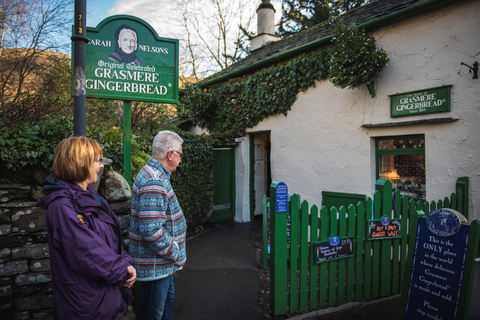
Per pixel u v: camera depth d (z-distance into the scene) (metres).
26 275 2.51
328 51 5.23
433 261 2.55
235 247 5.50
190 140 6.56
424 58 4.12
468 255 2.33
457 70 3.82
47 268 2.58
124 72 3.03
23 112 2.81
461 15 3.77
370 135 4.80
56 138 2.75
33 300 2.53
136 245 2.15
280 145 6.43
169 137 2.23
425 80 4.11
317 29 7.10
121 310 1.71
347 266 3.27
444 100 3.92
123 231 2.85
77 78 2.30
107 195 2.73
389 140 4.75
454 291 2.39
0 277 2.45
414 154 4.44
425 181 4.30
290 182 6.22
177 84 3.24
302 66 5.77
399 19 4.38
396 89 4.45
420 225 2.68
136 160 3.95
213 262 4.75
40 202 1.64
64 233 1.48
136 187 2.15
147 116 7.86
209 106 8.02
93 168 1.76
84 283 1.52
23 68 5.05
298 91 5.96
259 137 7.79
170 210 2.17
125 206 2.85
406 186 4.56
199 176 6.75
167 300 2.35
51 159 2.55
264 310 3.25
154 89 3.15
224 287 3.85
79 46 2.30
